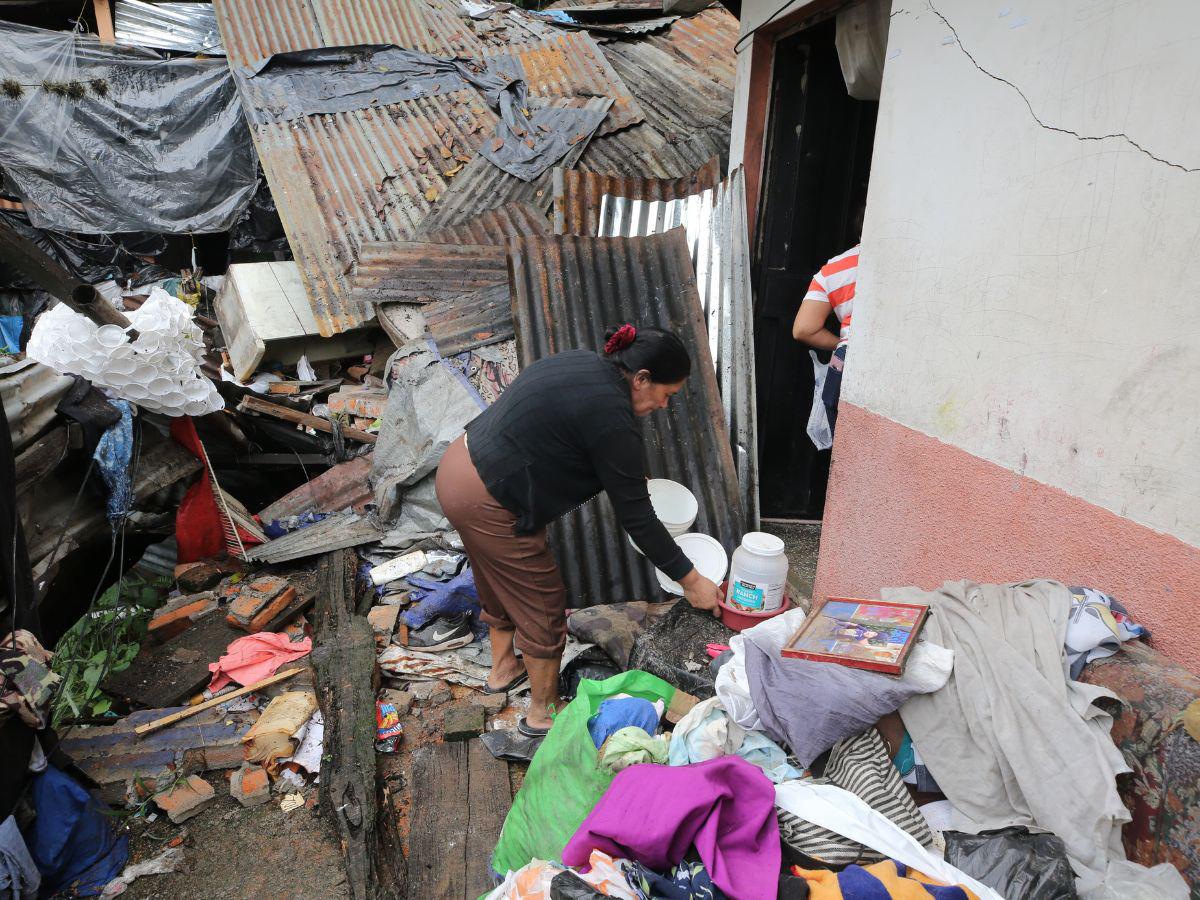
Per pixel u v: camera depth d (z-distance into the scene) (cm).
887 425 279
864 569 298
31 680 218
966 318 236
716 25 841
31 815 225
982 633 195
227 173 706
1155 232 171
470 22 787
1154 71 169
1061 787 166
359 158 631
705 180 502
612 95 711
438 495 255
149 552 445
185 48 729
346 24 733
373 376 581
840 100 405
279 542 436
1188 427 165
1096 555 191
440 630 353
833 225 422
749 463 387
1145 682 165
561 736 223
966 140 232
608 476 235
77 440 340
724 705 216
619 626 317
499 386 436
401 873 226
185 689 314
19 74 654
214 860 243
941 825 183
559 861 183
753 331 426
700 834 164
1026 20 206
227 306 603
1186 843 151
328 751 273
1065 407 199
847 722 194
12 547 239
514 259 415
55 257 706
